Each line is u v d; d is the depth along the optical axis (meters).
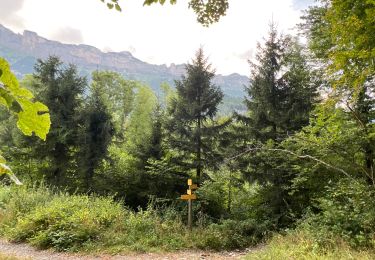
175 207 13.26
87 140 15.28
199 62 14.94
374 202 7.68
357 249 7.04
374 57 5.49
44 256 8.20
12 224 10.12
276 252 7.57
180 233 10.62
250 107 14.50
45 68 16.34
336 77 6.68
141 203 14.12
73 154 16.56
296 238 8.41
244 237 10.95
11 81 0.80
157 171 13.70
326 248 7.27
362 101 8.12
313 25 10.38
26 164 15.86
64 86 15.75
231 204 15.30
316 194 11.54
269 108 13.78
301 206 12.23
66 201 11.38
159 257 8.70
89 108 15.82
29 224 9.65
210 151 14.47
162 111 15.35
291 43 14.02
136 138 18.00
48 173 15.79
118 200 13.59
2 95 0.79
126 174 14.18
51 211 10.11
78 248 8.77
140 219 10.83
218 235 10.47
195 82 14.81
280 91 14.00
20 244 9.05
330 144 8.57
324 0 9.51
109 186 14.06
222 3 5.07
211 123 15.34
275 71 14.03
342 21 5.73
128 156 15.80
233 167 13.81
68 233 9.12
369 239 7.21
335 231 7.83
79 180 15.45
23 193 12.12
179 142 14.48
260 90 14.34
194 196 11.32
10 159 15.68
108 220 10.41
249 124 14.48
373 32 5.20
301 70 11.88
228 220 11.90
